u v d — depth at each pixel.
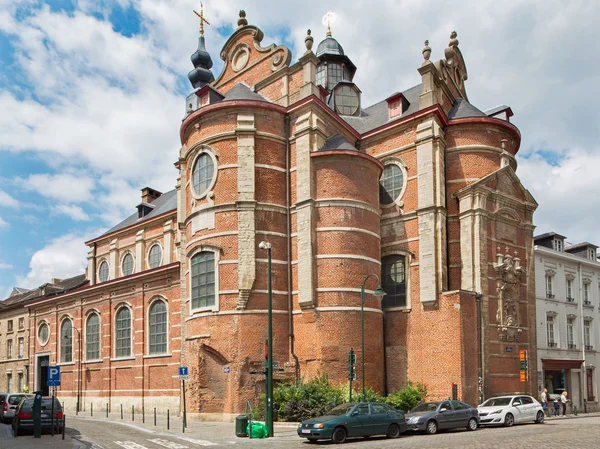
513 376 31.80
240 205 29.72
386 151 34.84
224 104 30.91
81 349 47.12
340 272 29.05
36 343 53.22
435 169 32.41
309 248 29.22
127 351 42.91
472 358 29.66
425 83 33.94
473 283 31.16
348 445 18.30
